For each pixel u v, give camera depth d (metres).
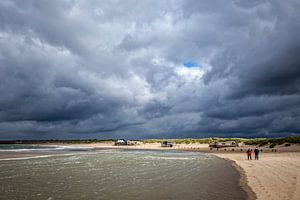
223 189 23.39
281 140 119.19
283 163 42.72
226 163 49.12
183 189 24.09
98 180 30.02
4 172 36.88
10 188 25.27
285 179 26.25
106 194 22.48
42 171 38.22
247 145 139.62
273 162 45.50
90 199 20.75
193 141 187.88
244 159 57.47
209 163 49.88
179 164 48.72
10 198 21.22
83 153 89.81
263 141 135.88
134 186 26.05
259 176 29.48
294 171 32.12
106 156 72.75
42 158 63.25
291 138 114.75
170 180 29.66
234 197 20.05
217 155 76.56
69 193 22.97
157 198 20.78
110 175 34.19
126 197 21.28
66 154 82.25
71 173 36.16
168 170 39.38
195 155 77.56
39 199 20.86
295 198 18.25
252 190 21.98
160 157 68.50
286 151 87.88
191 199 20.05
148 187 25.42
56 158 63.78
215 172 35.88
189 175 33.47
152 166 45.34
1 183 28.08
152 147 165.62
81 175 34.22
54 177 32.41
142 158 64.44
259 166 40.56
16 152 94.19
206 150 117.75
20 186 26.33
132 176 33.19
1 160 56.66
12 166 44.72
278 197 18.75
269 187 22.58
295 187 21.98
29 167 43.34
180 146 164.00
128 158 64.75
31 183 28.06
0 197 21.56
